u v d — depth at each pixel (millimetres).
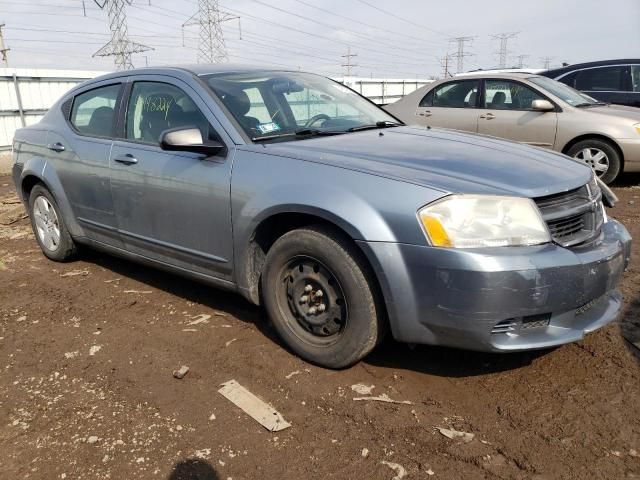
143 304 3947
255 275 3217
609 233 2912
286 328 3074
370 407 2631
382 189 2617
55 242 4801
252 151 3107
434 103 8625
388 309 2629
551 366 2943
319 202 2719
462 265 2406
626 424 2457
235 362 3080
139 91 3875
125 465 2305
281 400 2713
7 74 11797
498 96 8031
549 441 2365
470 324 2453
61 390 2879
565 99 7711
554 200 2680
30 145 4758
